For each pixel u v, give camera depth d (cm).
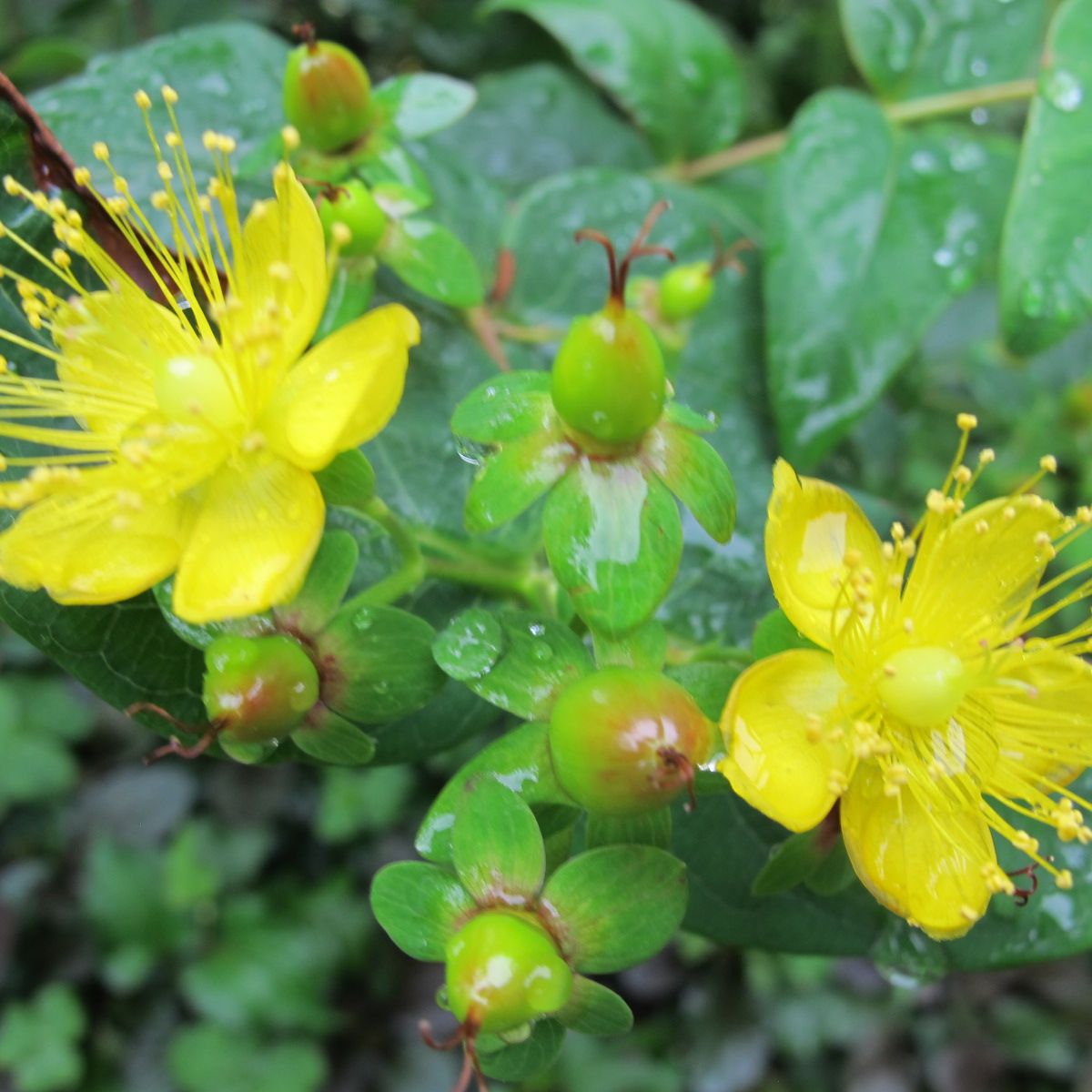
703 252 13
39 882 25
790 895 11
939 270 13
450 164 13
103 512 10
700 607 12
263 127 12
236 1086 24
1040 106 12
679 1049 26
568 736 9
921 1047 25
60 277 11
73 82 12
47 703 25
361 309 11
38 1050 24
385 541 11
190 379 10
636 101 14
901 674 10
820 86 20
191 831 25
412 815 25
